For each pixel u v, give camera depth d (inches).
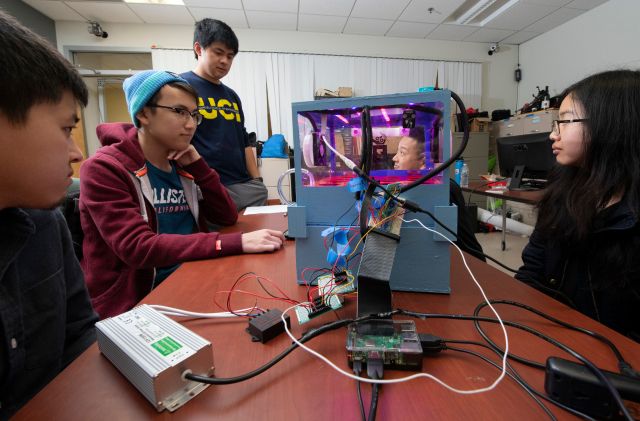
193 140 65.1
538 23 164.7
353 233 22.8
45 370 23.7
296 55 173.0
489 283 24.9
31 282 23.2
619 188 30.0
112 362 15.7
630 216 28.0
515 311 20.6
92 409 13.0
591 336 17.6
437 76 187.9
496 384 13.5
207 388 14.1
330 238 23.5
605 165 30.4
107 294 36.5
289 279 26.0
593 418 12.3
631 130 29.2
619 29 140.3
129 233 32.3
